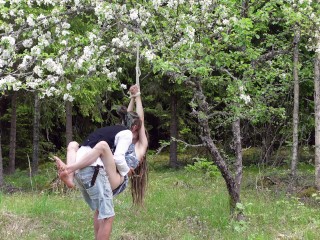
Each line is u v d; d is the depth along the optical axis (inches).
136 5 239.1
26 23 236.2
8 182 488.7
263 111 287.4
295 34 289.1
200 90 249.0
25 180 498.0
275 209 289.1
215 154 254.8
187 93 559.8
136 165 197.5
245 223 244.5
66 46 243.4
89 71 249.1
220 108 448.8
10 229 234.5
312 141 585.0
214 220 253.3
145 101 639.8
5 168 646.5
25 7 242.2
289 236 229.3
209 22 234.2
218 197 320.2
